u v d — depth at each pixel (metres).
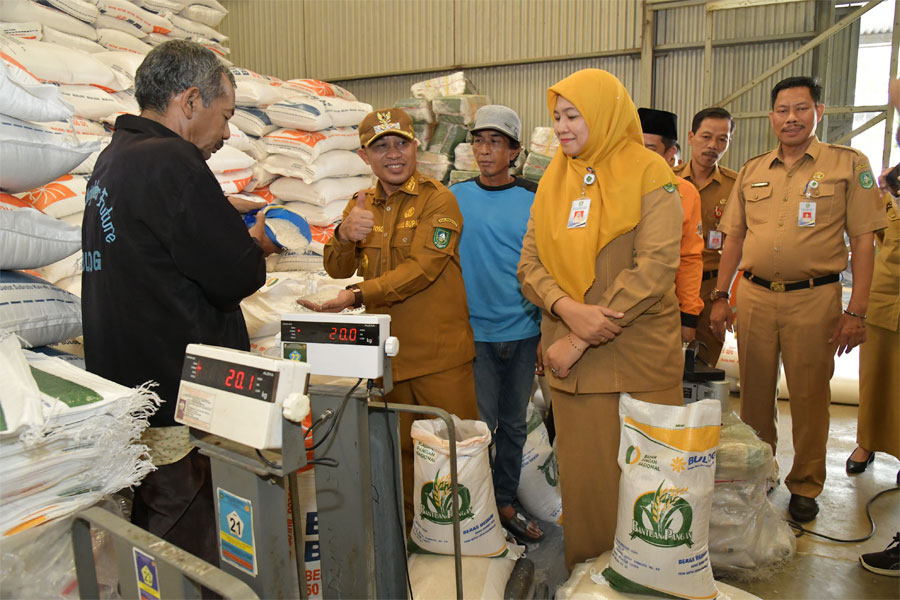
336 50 5.35
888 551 2.01
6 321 1.25
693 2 4.29
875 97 4.24
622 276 1.53
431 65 5.06
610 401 1.64
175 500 1.28
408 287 1.79
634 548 1.50
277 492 0.94
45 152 1.33
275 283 1.93
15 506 0.95
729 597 1.56
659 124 2.64
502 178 2.25
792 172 2.32
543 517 2.37
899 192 1.93
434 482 1.65
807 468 2.34
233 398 0.88
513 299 2.17
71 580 1.03
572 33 4.62
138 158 1.21
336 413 1.12
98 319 1.26
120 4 2.53
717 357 2.96
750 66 4.35
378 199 1.98
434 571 1.60
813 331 2.28
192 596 0.81
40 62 1.97
